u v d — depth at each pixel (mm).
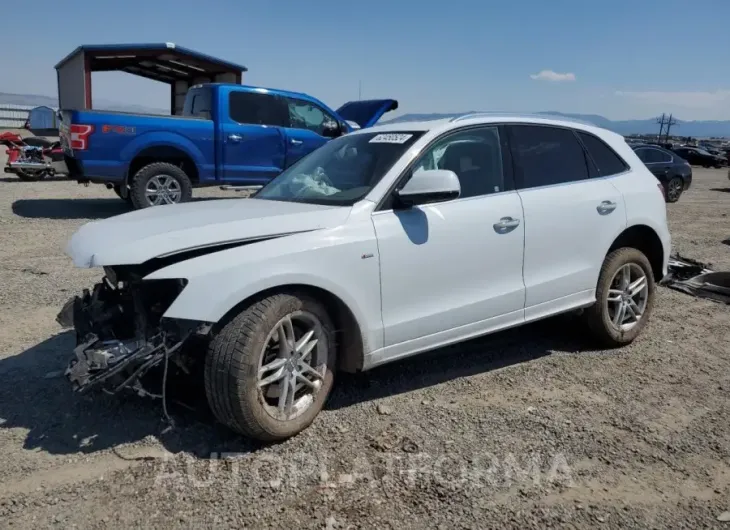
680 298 6691
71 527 2752
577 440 3594
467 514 2900
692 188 24016
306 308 3461
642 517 2924
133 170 10617
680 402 4137
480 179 4258
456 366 4668
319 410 3650
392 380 4375
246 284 3201
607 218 4828
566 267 4621
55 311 5621
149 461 3271
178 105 21578
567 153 4820
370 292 3670
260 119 11352
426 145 4062
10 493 2982
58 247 8344
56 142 17750
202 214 3818
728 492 3137
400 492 3051
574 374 4562
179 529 2752
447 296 4016
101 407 3832
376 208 3771
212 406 3287
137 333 3418
